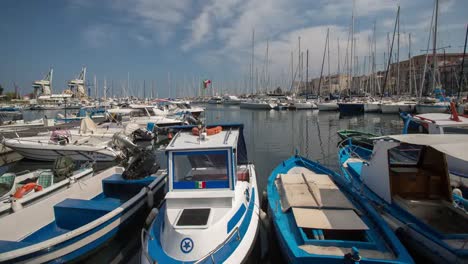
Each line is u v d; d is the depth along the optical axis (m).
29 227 6.95
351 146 13.60
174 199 5.72
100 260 6.75
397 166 7.78
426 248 5.64
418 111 34.53
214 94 110.31
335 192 7.70
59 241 5.73
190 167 6.08
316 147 20.98
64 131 17.97
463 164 8.22
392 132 26.84
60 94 81.00
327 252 5.30
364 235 5.90
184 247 4.78
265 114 51.91
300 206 6.91
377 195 7.64
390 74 63.16
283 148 20.78
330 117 43.28
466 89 47.34
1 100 79.50
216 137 6.55
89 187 9.06
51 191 8.44
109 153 15.62
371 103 42.41
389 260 4.85
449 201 6.70
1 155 16.77
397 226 6.41
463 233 5.59
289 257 5.44
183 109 40.88
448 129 10.77
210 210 5.48
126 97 78.12
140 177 9.53
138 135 23.17
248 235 5.65
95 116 35.16
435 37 32.41
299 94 69.19
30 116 46.62
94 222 6.38
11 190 8.77
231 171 5.88
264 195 8.46
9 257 5.16
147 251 5.00
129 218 7.47
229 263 4.83
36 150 15.63
